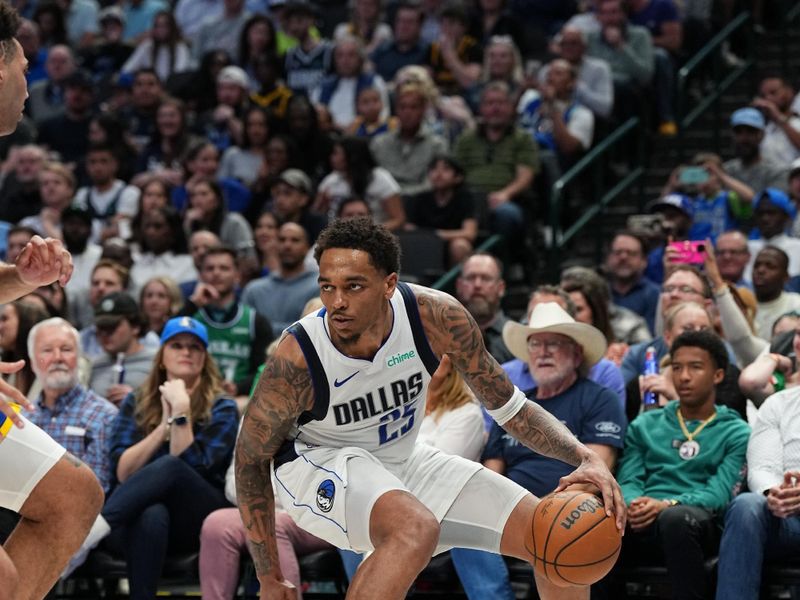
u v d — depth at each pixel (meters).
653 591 10.38
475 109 17.31
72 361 10.29
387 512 6.12
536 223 15.41
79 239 14.59
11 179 17.14
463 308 6.40
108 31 21.23
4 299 6.13
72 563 9.55
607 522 6.35
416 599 9.52
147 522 9.41
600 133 16.14
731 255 12.24
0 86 6.12
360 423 6.38
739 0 18.27
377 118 16.89
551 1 18.89
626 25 16.84
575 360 9.54
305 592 9.93
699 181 14.05
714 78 17.09
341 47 17.64
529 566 9.16
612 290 12.78
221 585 9.27
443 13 17.97
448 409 9.48
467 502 6.65
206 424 9.95
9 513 9.25
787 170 14.85
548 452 6.69
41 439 6.29
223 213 14.94
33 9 22.08
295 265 13.08
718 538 8.89
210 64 18.61
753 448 8.93
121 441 10.09
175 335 10.00
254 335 12.02
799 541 8.56
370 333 6.13
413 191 15.55
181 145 17.17
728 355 9.47
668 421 9.34
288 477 6.51
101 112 18.31
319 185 15.86
